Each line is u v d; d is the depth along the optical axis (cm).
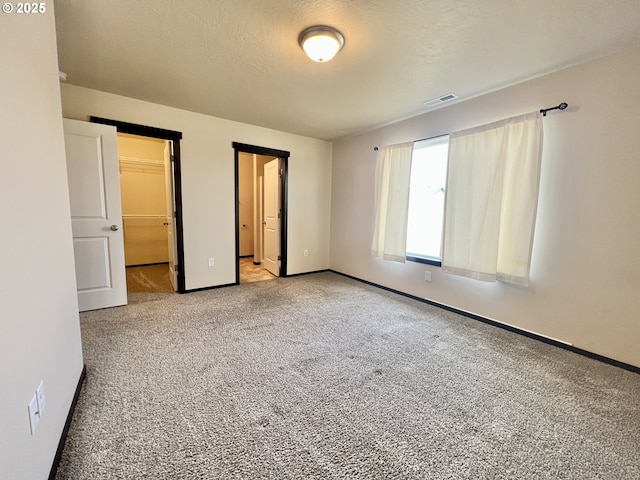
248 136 388
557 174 228
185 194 345
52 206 128
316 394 166
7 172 84
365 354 214
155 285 390
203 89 274
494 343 237
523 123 240
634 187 194
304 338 239
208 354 208
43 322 109
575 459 125
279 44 197
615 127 200
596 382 183
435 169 332
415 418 148
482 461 123
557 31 178
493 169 260
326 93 278
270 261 486
